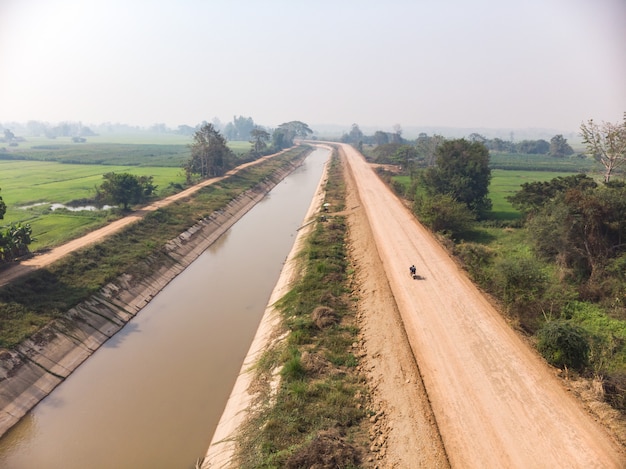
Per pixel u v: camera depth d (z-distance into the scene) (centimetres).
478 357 1956
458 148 5203
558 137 16475
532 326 2264
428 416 1582
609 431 1484
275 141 16962
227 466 1548
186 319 3050
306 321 2441
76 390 2241
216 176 8325
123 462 1766
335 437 1528
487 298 2594
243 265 4209
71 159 11375
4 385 2059
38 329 2450
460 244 3831
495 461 1373
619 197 2984
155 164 10688
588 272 2919
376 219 4719
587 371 1822
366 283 2964
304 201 7694
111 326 2864
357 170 9781
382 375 1902
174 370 2419
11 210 5134
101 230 4191
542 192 4247
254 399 1927
